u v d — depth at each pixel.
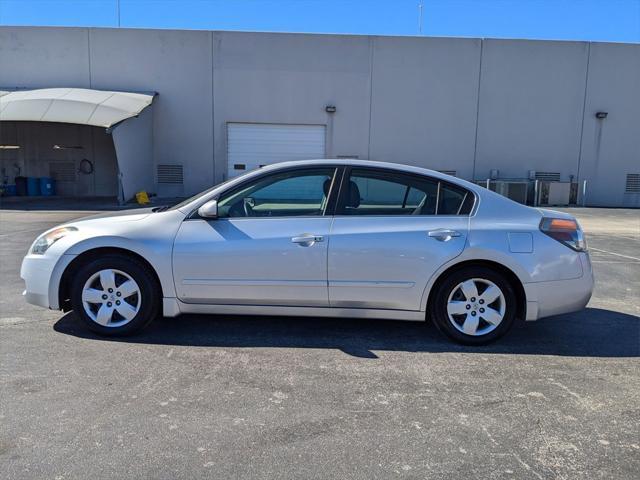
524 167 23.61
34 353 4.48
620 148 23.69
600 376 4.21
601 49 23.20
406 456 3.03
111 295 4.87
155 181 23.05
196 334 5.04
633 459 3.03
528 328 5.45
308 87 22.98
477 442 3.19
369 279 4.70
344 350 4.69
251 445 3.12
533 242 4.71
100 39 22.50
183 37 22.58
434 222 4.75
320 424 3.38
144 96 21.59
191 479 2.78
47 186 23.91
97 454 2.99
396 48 22.97
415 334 5.14
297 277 4.71
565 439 3.24
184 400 3.67
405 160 23.44
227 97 22.89
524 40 23.05
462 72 23.11
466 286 4.76
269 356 4.52
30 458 2.94
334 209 4.80
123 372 4.13
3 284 6.98
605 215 19.14
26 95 19.98
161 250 4.74
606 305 6.52
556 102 23.36
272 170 4.89
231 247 4.71
